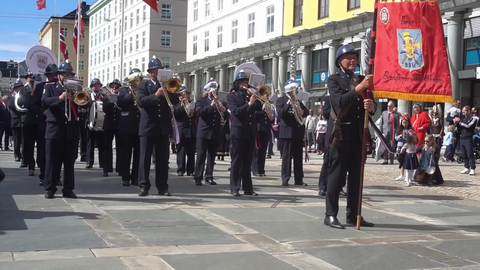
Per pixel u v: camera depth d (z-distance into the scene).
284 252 5.78
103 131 12.51
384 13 6.94
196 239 6.21
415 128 14.24
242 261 5.39
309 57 29.66
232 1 39.06
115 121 11.91
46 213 7.41
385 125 18.20
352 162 7.15
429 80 6.97
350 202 7.25
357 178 7.17
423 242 6.38
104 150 12.19
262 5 34.66
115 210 7.77
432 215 8.17
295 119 11.09
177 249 5.75
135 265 5.12
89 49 77.69
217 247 5.89
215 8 41.84
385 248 6.05
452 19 20.91
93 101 12.25
